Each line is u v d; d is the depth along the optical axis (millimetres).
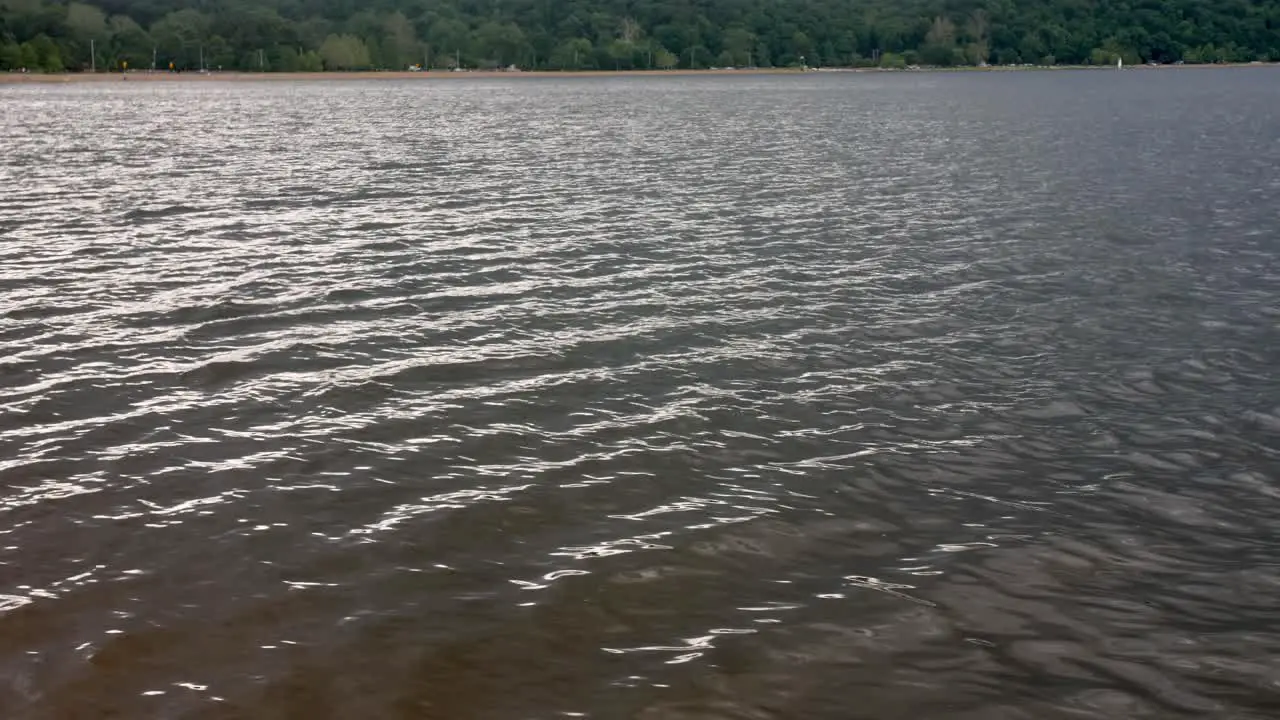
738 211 30109
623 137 60594
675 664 8180
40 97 127375
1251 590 9320
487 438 12695
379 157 47812
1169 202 30969
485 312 18516
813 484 11477
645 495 11172
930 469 11898
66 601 9000
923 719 7555
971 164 43094
